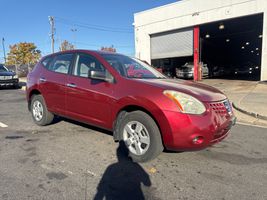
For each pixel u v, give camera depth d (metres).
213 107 4.01
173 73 26.38
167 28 23.59
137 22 25.86
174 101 3.87
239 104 9.71
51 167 4.09
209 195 3.31
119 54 5.56
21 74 33.84
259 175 3.89
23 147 4.99
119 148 4.93
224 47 39.41
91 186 3.51
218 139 4.10
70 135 5.73
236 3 19.11
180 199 3.22
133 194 3.32
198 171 4.00
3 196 3.22
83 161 4.34
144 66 5.53
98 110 4.83
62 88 5.55
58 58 6.01
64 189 3.42
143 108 4.16
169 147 3.96
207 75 28.03
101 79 4.66
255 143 5.41
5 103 10.79
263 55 18.22
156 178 3.76
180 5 22.38
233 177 3.81
